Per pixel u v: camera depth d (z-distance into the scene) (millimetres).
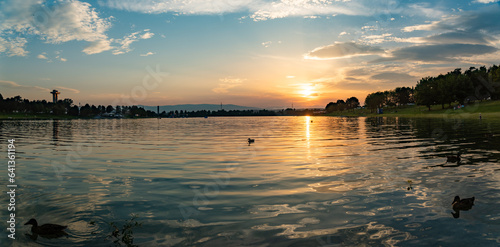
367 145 26297
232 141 32281
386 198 10180
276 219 8383
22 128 64250
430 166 15789
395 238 7109
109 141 32688
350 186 11852
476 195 10375
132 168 16109
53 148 26047
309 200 10078
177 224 8086
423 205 9414
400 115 144625
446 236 7184
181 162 18031
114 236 7402
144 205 9742
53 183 12812
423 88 145500
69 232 7723
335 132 45406
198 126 79562
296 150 23531
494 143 25656
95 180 13336
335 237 7188
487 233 7309
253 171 15086
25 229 7965
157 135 42531
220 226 7922
